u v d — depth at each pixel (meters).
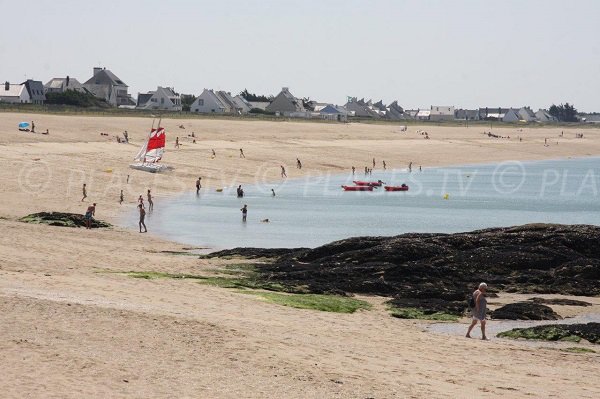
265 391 19.03
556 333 30.70
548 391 22.05
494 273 42.84
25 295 27.06
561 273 42.16
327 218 72.25
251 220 68.75
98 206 69.94
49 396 16.94
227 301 31.83
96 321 24.11
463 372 23.50
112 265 39.47
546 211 84.50
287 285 37.44
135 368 19.81
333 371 21.48
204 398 18.03
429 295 38.06
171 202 78.12
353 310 33.72
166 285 34.09
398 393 20.02
